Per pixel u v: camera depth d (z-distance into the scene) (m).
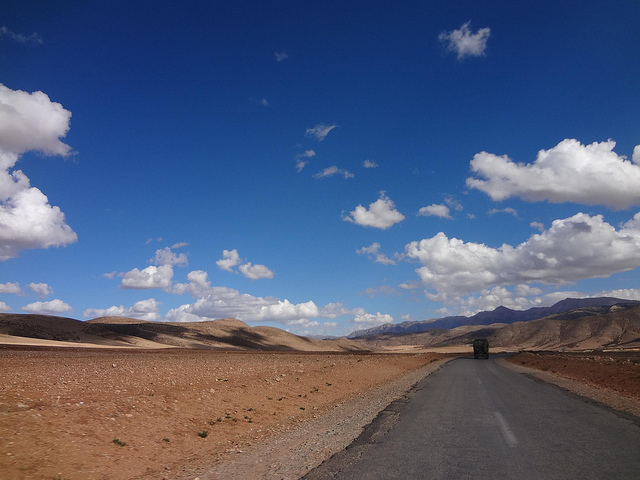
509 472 6.66
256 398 15.70
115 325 135.75
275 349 172.62
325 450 8.63
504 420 11.27
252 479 7.03
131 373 21.64
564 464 7.02
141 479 7.48
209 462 8.68
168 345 126.88
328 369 27.84
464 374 30.22
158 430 10.30
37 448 7.59
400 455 7.89
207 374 21.91
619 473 6.49
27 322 109.00
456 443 8.75
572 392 17.36
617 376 21.05
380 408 14.25
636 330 186.62
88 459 7.77
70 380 17.64
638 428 9.84
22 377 18.41
